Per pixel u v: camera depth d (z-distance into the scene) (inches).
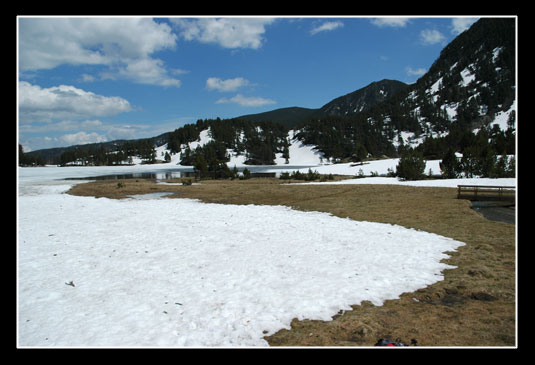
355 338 233.3
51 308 298.7
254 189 1446.9
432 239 516.4
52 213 837.8
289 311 278.5
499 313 264.2
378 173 2337.6
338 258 430.6
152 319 272.2
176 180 2342.5
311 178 2135.8
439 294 306.7
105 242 538.9
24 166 6845.5
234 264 418.3
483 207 816.9
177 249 492.7
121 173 3784.5
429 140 3206.2
